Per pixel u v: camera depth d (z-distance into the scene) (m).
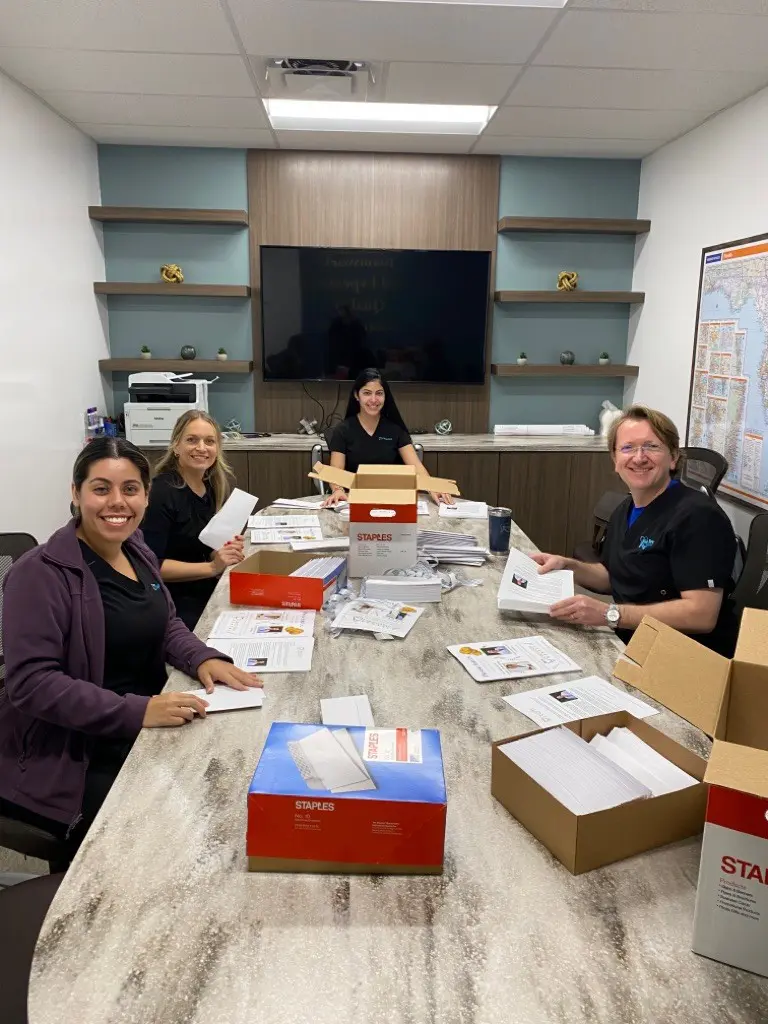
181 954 0.87
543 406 5.35
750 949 0.85
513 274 5.12
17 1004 1.04
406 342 5.05
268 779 1.02
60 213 4.18
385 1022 0.78
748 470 3.80
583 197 5.04
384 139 4.56
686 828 1.08
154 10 2.80
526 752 1.15
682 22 2.88
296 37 3.05
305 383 5.17
